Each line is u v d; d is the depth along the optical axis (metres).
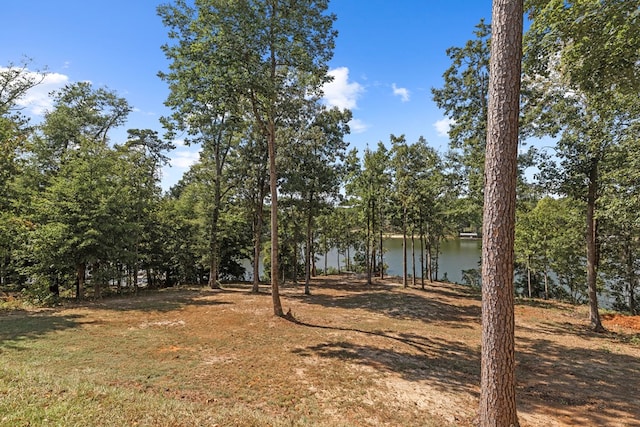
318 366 6.87
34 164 16.94
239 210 19.69
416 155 20.16
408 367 7.15
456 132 13.77
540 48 7.29
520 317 13.84
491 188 3.73
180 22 10.21
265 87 10.01
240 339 8.59
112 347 7.50
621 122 10.42
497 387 3.66
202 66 9.70
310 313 12.45
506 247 3.66
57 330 8.80
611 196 11.14
